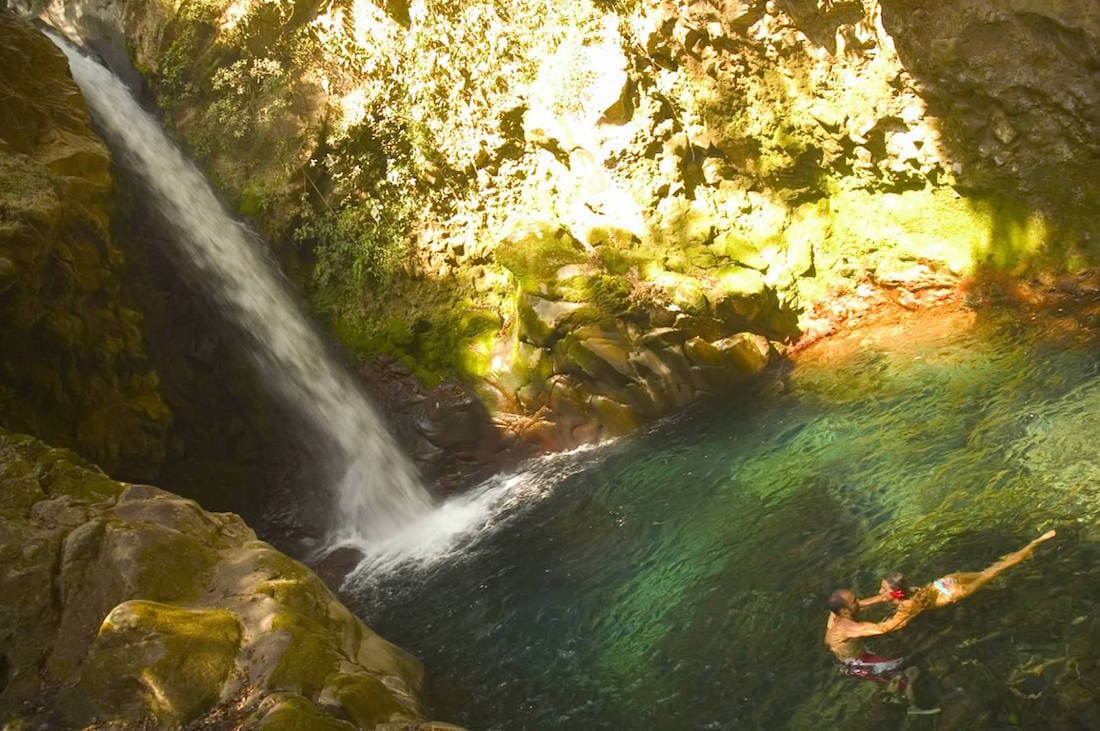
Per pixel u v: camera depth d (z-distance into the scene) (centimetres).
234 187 1480
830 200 1397
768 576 814
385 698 651
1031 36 1084
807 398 1195
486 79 1416
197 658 639
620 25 1359
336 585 1170
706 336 1337
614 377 1310
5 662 669
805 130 1339
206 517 804
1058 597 636
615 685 738
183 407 1280
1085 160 1112
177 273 1325
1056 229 1176
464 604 987
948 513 797
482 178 1459
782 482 990
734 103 1362
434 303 1445
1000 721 552
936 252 1297
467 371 1391
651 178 1395
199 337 1328
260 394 1380
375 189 1470
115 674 631
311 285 1481
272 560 754
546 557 1034
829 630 682
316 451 1412
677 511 1019
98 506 774
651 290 1336
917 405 1050
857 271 1380
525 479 1289
